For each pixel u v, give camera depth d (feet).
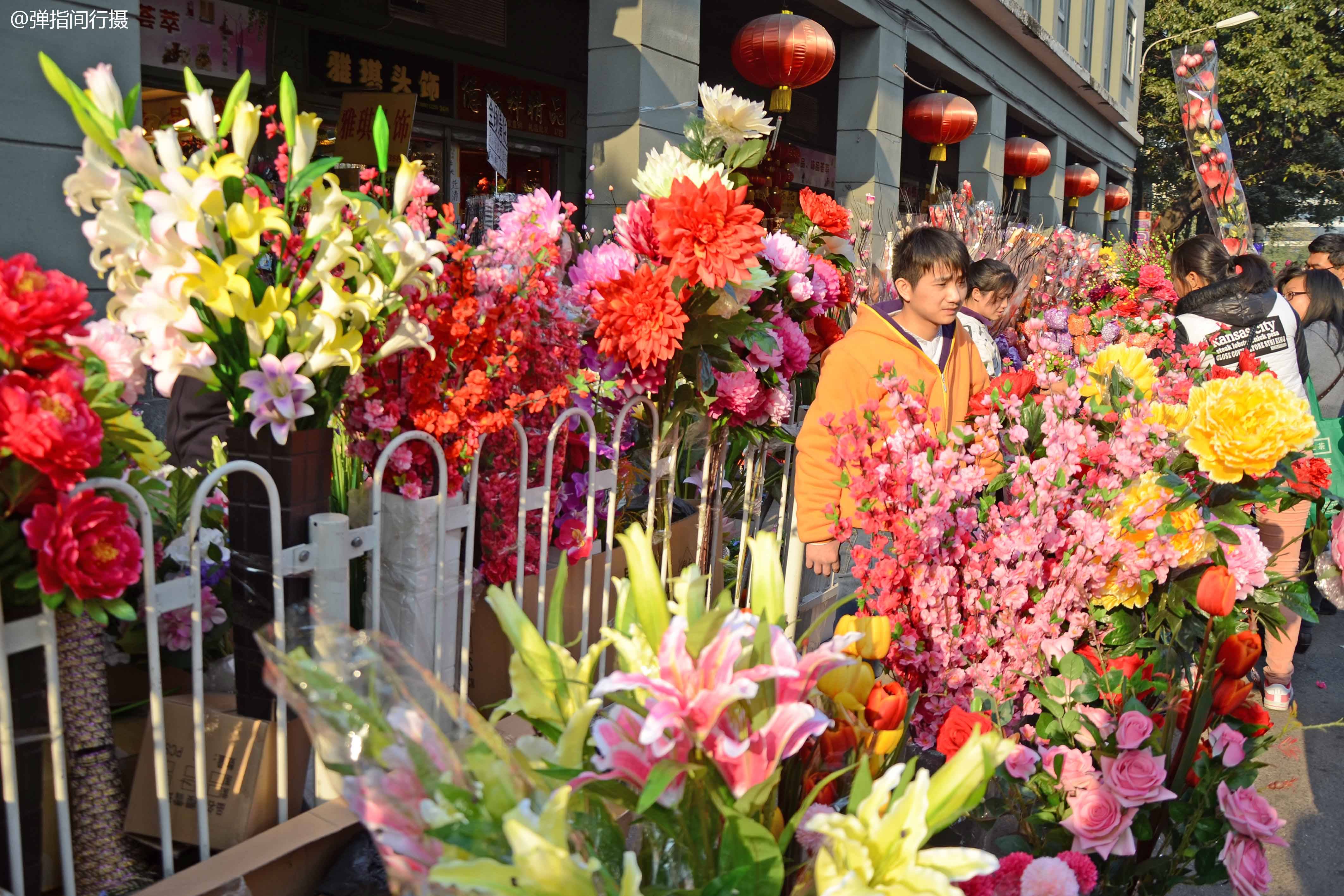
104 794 4.92
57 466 4.06
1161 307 22.85
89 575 4.29
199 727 4.97
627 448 8.79
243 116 4.62
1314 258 18.42
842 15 28.84
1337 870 8.85
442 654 6.33
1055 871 3.70
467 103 27.07
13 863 4.36
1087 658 5.94
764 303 9.37
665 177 8.34
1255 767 4.80
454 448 6.21
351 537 5.65
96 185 4.51
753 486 10.11
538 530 7.56
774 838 2.96
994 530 5.88
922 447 6.13
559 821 2.39
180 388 8.13
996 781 4.93
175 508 6.17
